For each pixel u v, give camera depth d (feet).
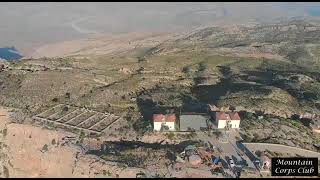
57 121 495.41
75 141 457.27
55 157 446.60
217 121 474.49
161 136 456.45
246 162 411.54
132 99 572.92
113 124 493.36
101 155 429.38
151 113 520.01
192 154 416.87
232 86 632.38
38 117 503.20
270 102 552.82
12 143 479.00
